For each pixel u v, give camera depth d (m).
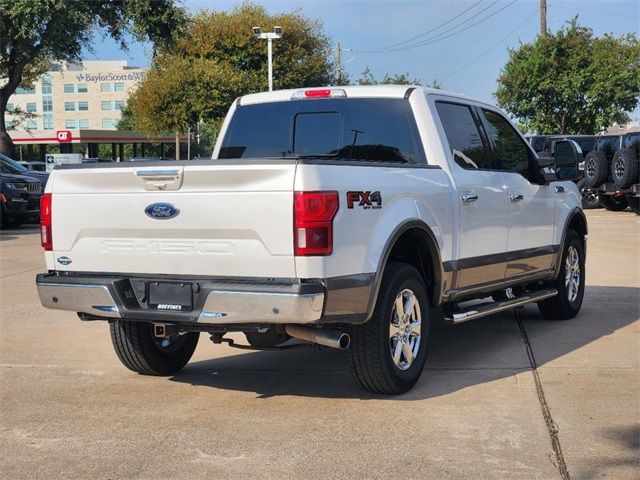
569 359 6.80
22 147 73.69
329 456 4.70
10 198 20.25
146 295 5.49
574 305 8.55
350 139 6.77
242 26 48.44
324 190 4.98
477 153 6.98
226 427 5.26
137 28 31.20
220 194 5.12
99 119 128.25
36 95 129.00
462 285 6.50
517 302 7.29
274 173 4.98
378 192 5.44
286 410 5.59
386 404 5.66
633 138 20.39
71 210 5.69
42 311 9.51
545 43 38.41
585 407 5.49
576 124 39.06
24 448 4.95
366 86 6.76
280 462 4.62
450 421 5.26
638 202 20.78
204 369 6.84
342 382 6.30
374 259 5.35
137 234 5.46
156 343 6.46
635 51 37.78
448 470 4.45
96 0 31.22
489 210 6.82
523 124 40.28
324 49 52.50
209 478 4.42
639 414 5.33
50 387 6.29
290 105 7.05
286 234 4.96
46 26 29.94
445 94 6.80
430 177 6.10
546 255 7.86
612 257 13.33
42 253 15.16
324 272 4.96
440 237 6.11
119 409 5.70
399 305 5.75
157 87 44.16
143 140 68.56
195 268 5.28
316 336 5.29
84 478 4.46
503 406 5.55
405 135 6.51
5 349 7.59
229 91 44.66
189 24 33.25
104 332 8.34
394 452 4.73
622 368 6.48
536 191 7.66
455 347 7.35
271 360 7.13
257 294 4.96
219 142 7.32
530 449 4.74
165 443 4.98
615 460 4.56
